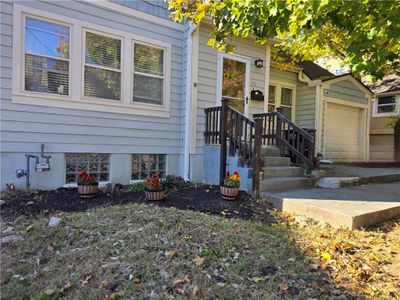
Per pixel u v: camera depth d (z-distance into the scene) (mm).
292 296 2340
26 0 4871
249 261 2832
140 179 6367
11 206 4133
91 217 3732
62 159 5352
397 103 11836
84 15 5461
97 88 5691
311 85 9664
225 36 3865
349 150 10617
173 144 6742
